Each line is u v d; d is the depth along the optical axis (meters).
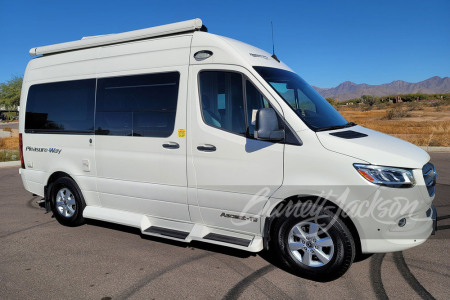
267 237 3.92
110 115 4.93
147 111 4.59
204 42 4.27
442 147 14.00
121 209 5.02
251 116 3.95
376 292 3.49
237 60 4.05
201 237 4.21
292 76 4.53
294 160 3.68
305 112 4.02
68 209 5.57
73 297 3.46
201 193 4.25
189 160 4.27
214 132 4.09
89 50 5.26
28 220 5.94
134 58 4.79
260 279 3.79
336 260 3.58
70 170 5.38
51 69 5.66
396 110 38.84
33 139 5.84
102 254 4.48
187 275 3.89
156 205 4.64
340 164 3.50
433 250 4.44
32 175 5.89
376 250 3.52
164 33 4.57
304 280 3.76
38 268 4.09
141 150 4.65
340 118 4.47
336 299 3.38
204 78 4.22
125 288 3.62
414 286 3.59
